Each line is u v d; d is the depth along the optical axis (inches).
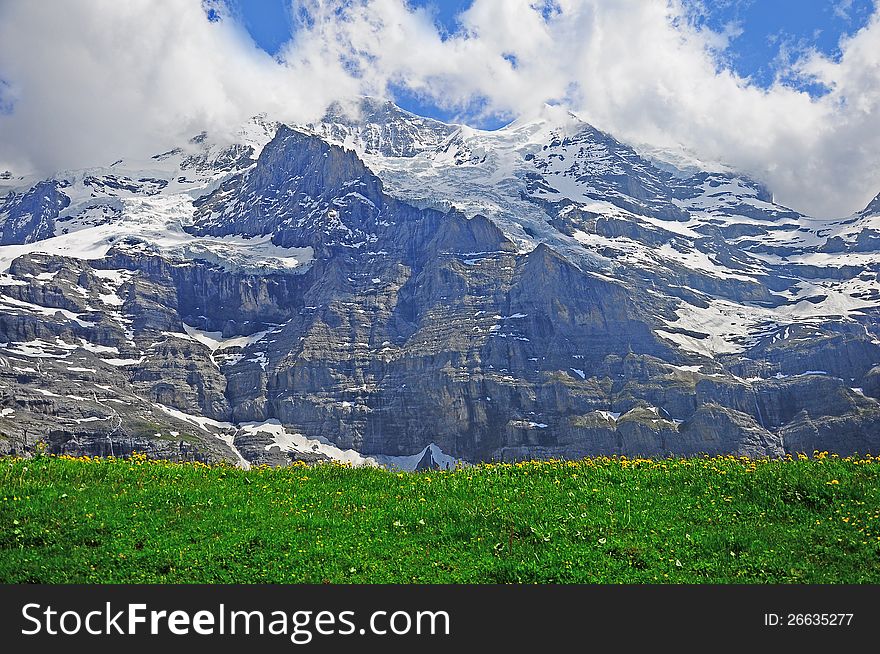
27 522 991.6
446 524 1027.9
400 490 1176.2
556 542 975.6
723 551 957.2
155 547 947.3
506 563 916.6
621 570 914.1
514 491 1158.3
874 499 1068.5
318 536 989.8
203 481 1210.0
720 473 1216.8
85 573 889.5
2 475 1153.4
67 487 1130.7
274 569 907.4
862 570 911.7
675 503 1112.2
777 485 1133.7
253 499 1122.0
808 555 947.3
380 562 930.1
